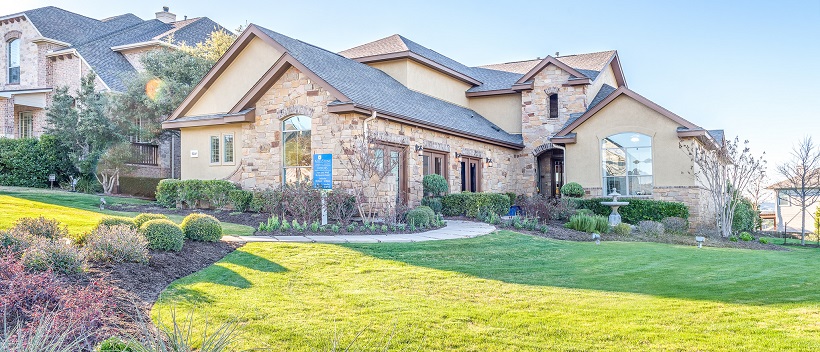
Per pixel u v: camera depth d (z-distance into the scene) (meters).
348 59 20.98
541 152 23.23
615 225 16.62
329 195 13.93
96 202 16.53
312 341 5.45
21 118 25.95
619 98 19.94
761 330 5.84
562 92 22.91
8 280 5.45
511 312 6.48
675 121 18.91
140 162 23.62
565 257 10.74
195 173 19.12
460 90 24.84
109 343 4.27
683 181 18.83
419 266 9.11
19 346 3.92
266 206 15.06
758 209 27.75
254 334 5.59
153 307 6.27
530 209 17.61
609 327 5.93
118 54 27.50
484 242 11.67
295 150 16.19
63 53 25.36
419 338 5.57
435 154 18.19
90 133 20.20
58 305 5.27
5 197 14.90
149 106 22.17
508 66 28.62
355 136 14.84
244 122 17.06
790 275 9.28
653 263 10.24
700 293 7.61
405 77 21.31
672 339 5.55
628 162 19.80
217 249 9.67
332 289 7.43
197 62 24.00
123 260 7.76
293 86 16.06
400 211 14.31
